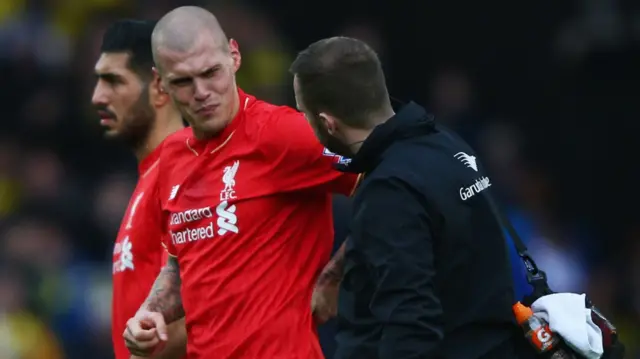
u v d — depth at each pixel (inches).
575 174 1512.1
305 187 679.1
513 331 637.3
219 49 677.9
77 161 1489.9
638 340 1389.0
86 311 1327.5
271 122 681.6
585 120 1526.8
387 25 1545.3
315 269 693.9
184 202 699.4
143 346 686.5
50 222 1396.4
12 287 1291.8
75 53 1525.6
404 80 1535.4
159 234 768.3
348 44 629.6
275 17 1539.1
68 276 1339.8
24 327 1280.8
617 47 1519.4
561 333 629.3
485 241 619.8
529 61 1542.8
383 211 596.1
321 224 697.6
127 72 794.8
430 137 625.6
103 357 1323.8
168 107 802.2
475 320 616.4
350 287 625.0
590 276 1423.5
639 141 1512.1
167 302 716.0
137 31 799.7
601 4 1529.3
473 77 1541.6
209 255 687.7
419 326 580.7
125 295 781.3
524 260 662.5
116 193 1405.0
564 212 1493.6
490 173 1446.9
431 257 597.0
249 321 677.9
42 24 1550.2
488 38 1545.3
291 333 678.5
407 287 585.0
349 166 633.0
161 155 726.5
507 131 1494.8
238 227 681.6
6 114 1514.5
